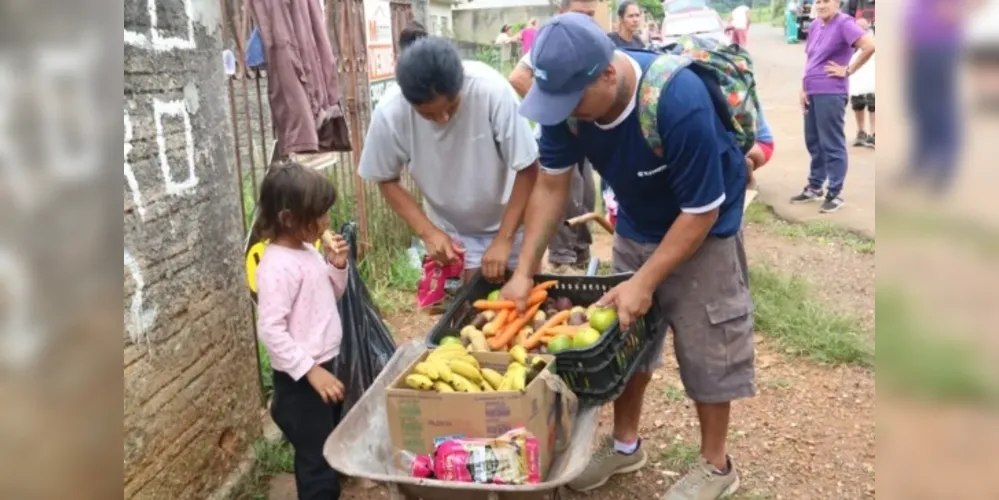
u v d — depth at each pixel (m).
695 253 2.98
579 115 2.68
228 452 3.46
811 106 8.01
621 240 3.30
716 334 3.05
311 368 2.95
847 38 7.73
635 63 2.72
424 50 2.93
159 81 2.93
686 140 2.60
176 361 3.01
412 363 2.52
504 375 2.51
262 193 3.00
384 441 2.48
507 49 18.30
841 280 6.16
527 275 3.10
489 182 3.48
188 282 3.12
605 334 2.59
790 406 4.31
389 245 6.90
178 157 3.06
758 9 39.03
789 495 3.52
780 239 7.30
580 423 2.54
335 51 5.92
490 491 2.15
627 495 3.57
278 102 4.45
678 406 4.37
